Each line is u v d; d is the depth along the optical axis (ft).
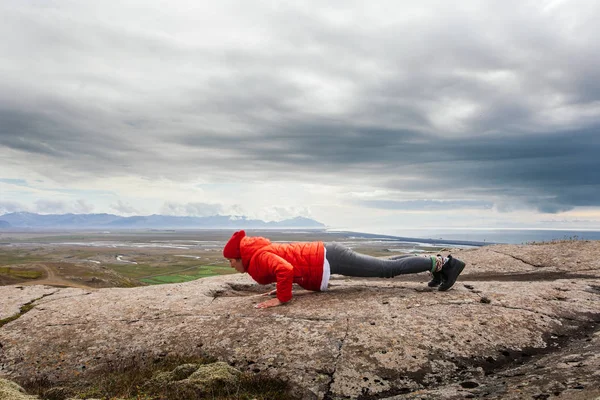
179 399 13.05
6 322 19.98
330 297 20.12
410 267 19.86
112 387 14.74
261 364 15.28
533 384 10.44
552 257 31.30
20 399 12.20
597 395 8.20
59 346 17.81
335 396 13.41
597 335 15.26
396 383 13.69
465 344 15.28
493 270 30.12
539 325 16.49
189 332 17.80
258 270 19.81
